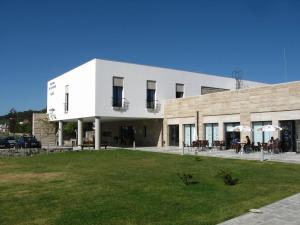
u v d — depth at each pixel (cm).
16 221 827
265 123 2825
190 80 4162
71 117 4075
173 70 4034
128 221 806
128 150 2980
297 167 1684
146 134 4234
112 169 1742
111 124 4950
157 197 1050
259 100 2856
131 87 3722
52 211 909
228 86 4509
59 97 4466
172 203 972
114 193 1118
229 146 3148
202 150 3048
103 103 3525
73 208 934
